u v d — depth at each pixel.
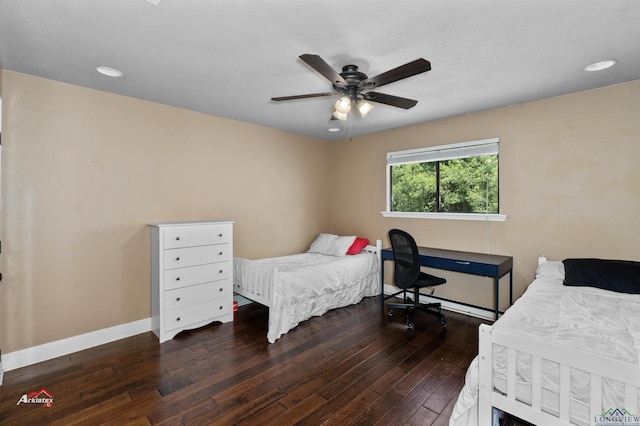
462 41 1.86
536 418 1.31
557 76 2.39
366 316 3.34
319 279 3.29
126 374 2.18
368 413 1.77
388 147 4.14
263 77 2.40
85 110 2.60
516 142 3.07
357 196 4.55
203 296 2.96
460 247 3.51
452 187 3.66
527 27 1.71
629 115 2.49
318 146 4.71
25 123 2.33
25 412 1.77
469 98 2.88
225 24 1.68
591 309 1.86
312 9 1.54
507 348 1.38
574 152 2.75
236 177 3.69
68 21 1.64
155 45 1.91
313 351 2.53
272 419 1.72
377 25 1.68
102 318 2.71
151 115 2.99
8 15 1.58
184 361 2.36
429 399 1.90
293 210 4.36
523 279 3.07
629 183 2.50
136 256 2.91
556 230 2.86
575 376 1.25
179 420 1.71
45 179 2.42
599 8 1.54
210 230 2.99
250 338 2.78
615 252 2.56
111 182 2.75
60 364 2.33
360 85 1.95
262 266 2.96
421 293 3.88
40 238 2.40
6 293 2.26
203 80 2.46
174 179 3.16
